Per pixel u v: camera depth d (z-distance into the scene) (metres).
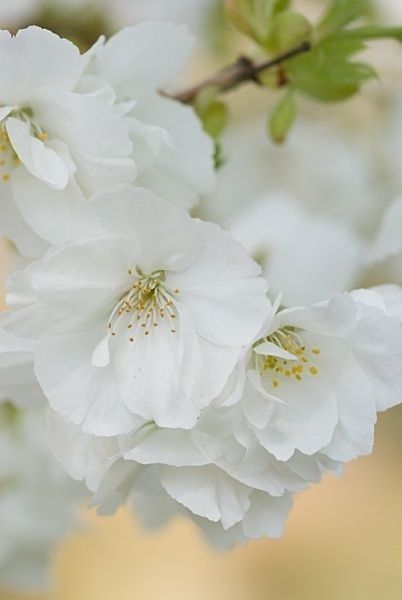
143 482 0.42
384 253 0.47
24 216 0.40
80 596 0.86
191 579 0.89
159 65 0.41
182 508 0.42
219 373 0.39
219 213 0.56
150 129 0.40
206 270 0.39
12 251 0.47
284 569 0.89
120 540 0.89
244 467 0.40
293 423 0.40
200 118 0.45
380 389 0.40
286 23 0.44
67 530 0.54
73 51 0.39
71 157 0.40
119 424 0.40
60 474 0.53
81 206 0.38
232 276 0.39
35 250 0.41
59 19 0.56
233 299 0.39
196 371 0.39
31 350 0.40
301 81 0.45
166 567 0.89
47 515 0.54
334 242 0.52
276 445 0.40
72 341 0.40
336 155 0.58
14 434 0.54
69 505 0.54
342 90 0.45
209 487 0.40
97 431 0.40
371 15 0.54
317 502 0.90
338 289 0.51
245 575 0.89
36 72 0.40
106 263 0.39
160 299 0.40
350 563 0.88
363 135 0.58
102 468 0.41
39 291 0.39
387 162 0.58
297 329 0.40
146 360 0.40
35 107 0.40
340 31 0.44
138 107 0.42
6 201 0.41
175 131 0.42
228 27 0.59
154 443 0.40
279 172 0.58
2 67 0.39
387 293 0.41
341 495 0.90
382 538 0.88
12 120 0.40
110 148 0.39
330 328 0.39
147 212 0.39
